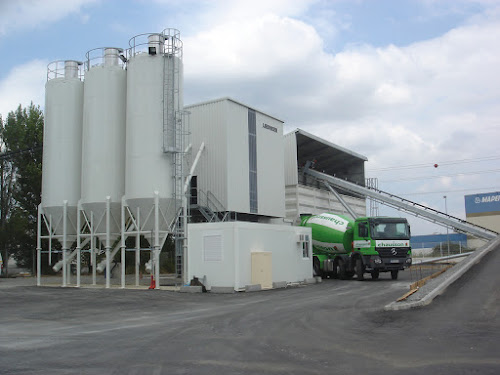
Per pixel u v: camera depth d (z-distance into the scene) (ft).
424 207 157.38
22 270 168.35
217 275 84.38
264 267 87.30
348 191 176.86
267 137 131.64
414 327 39.86
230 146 116.57
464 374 25.23
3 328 46.68
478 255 96.43
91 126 98.17
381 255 100.07
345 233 108.88
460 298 53.62
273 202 131.54
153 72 92.94
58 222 104.06
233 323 45.73
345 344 33.96
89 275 153.58
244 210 119.44
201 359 30.45
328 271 114.93
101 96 98.07
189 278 87.30
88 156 97.91
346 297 67.36
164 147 91.20
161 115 92.53
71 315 56.59
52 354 32.99
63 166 103.45
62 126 104.32
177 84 95.45
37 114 170.60
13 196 162.20
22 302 71.82
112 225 98.37
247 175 121.80
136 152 91.86
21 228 153.69
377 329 39.75
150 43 93.45
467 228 148.36
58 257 163.32
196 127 119.75
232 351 32.63
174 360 30.35
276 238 94.32
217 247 84.89
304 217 125.08
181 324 46.32
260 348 33.35
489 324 39.73
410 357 29.48
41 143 166.09
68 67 106.93
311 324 43.37
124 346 35.47
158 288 88.84
